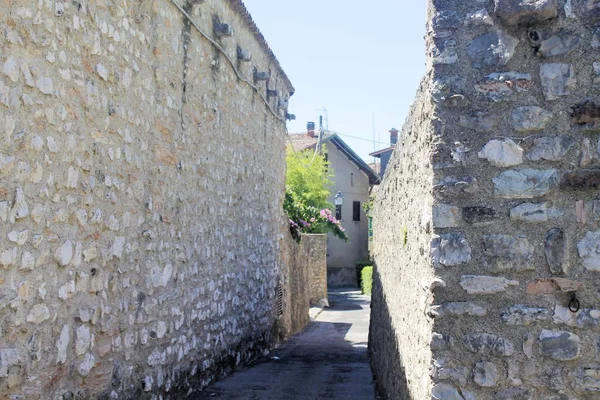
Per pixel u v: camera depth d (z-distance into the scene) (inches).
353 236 1567.4
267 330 484.1
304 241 738.8
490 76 151.1
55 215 170.1
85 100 186.9
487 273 148.6
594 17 148.5
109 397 204.7
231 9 361.1
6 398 149.0
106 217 202.5
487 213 149.6
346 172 1552.7
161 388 252.7
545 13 147.0
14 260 151.4
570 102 148.4
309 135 1567.4
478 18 152.0
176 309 271.4
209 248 322.7
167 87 260.5
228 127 360.2
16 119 151.3
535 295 147.2
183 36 281.0
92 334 193.0
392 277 280.2
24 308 155.9
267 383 338.0
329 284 1547.7
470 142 151.1
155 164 246.7
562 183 147.5
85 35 186.9
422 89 172.7
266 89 463.5
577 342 145.0
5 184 147.8
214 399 287.7
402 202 239.3
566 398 144.3
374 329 398.0
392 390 252.4
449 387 147.8
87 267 189.5
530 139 149.3
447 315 149.5
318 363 428.8
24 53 154.1
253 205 427.2
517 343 146.8
